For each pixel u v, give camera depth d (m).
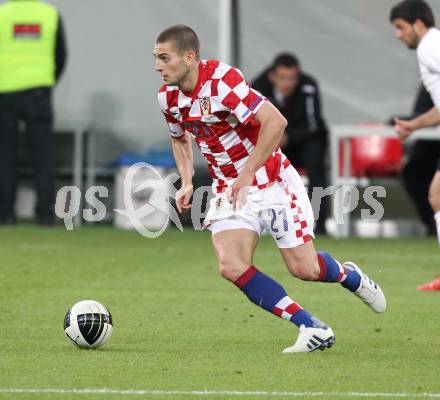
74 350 22.00
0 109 52.38
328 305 29.53
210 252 43.84
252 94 21.39
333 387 18.67
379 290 24.27
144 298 30.34
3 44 51.66
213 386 18.66
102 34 57.84
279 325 25.80
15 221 54.44
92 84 58.00
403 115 57.03
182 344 23.02
